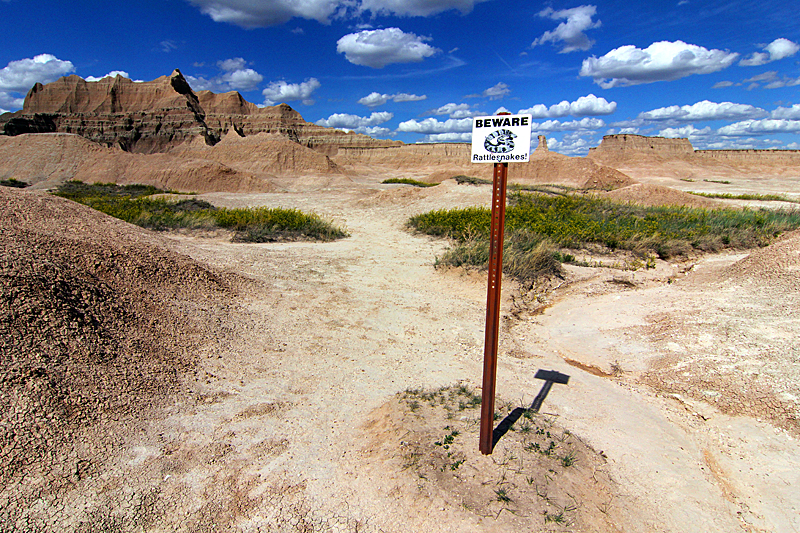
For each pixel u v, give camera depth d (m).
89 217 8.06
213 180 35.81
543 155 61.97
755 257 7.74
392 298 8.02
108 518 2.67
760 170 99.56
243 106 121.06
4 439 2.91
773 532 2.94
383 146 118.06
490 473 3.16
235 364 4.91
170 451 3.33
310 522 2.82
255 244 12.18
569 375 5.26
